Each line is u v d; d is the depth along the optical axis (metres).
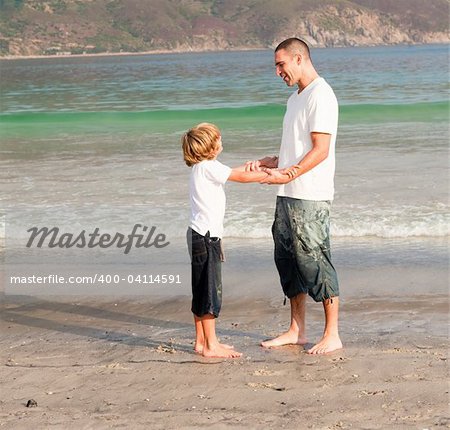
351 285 6.73
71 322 5.98
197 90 32.44
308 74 5.10
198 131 5.01
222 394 4.24
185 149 5.06
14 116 19.42
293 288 5.25
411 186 10.23
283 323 5.81
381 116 17.61
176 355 5.07
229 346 5.20
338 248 7.96
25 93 33.34
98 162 12.50
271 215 9.03
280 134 15.18
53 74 63.41
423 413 3.87
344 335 5.42
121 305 6.41
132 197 10.10
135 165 12.15
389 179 10.69
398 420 3.79
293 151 5.10
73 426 3.79
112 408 4.06
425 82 32.62
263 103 24.48
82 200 10.01
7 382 4.54
